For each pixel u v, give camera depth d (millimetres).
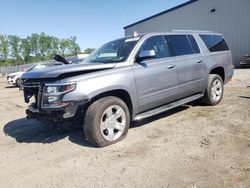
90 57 5746
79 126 4859
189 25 23250
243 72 14492
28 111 4797
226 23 19797
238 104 6715
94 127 4363
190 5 22781
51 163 4066
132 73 4828
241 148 4074
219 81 6820
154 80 5164
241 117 5586
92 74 4438
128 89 4742
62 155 4328
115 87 4559
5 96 12445
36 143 5000
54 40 92688
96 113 4359
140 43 5199
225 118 5609
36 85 4516
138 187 3230
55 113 4277
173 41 5871
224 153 3949
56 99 4211
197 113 6145
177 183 3242
